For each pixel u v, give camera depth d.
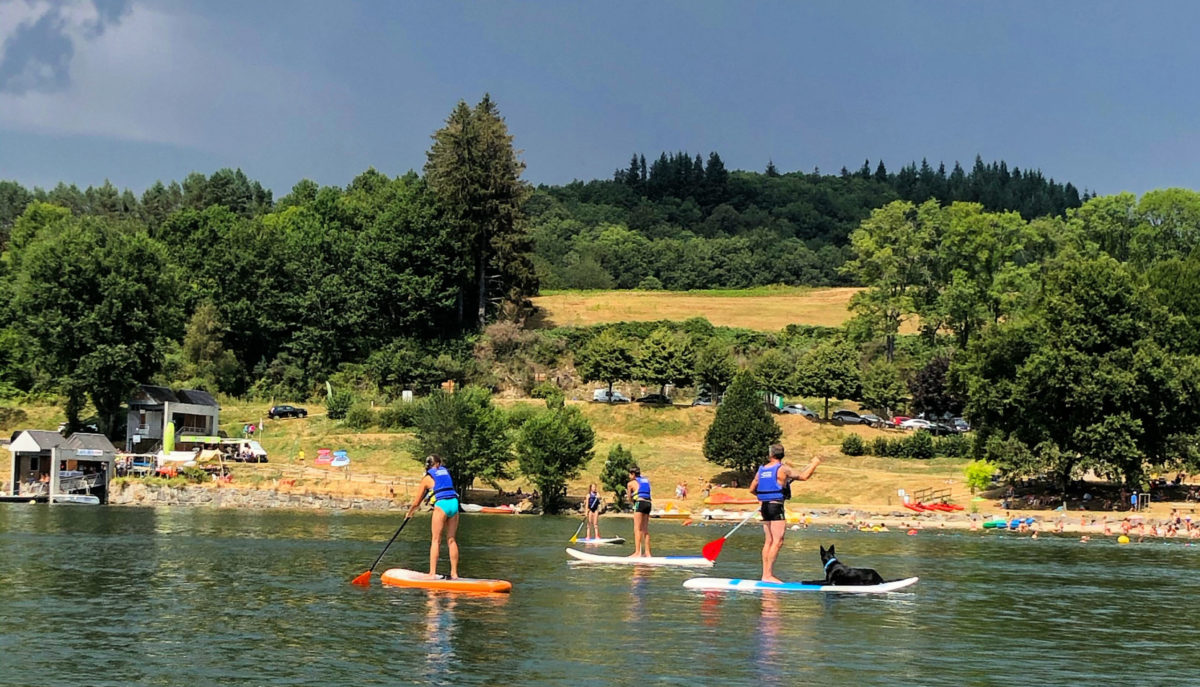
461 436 74.56
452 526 26.44
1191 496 72.31
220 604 23.31
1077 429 68.00
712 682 16.33
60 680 16.19
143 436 90.50
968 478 75.38
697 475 85.50
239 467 80.88
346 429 98.94
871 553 41.56
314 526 50.22
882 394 103.12
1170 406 68.38
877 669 17.50
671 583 27.67
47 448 70.62
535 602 23.89
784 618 22.12
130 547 37.09
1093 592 28.94
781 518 26.91
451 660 17.66
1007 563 37.81
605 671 16.97
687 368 107.12
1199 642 20.83
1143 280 74.75
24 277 92.69
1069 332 69.00
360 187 185.12
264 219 154.00
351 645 18.80
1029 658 18.81
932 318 114.12
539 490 73.75
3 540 39.47
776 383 103.81
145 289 92.56
